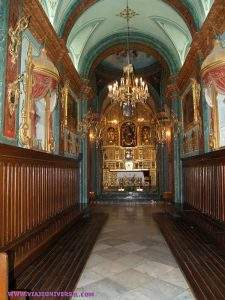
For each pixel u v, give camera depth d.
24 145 5.24
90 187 14.76
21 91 5.36
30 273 4.17
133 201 15.67
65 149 9.11
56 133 8.12
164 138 16.75
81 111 12.23
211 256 5.03
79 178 11.45
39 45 6.68
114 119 22.84
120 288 3.80
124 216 10.47
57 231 6.21
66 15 8.56
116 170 22.05
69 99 10.07
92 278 4.17
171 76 11.91
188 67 9.57
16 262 4.08
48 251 5.37
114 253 5.50
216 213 6.20
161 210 12.06
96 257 5.23
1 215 3.99
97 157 18.30
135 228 8.12
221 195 5.86
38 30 6.44
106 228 8.12
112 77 19.23
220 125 6.41
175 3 8.88
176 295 3.57
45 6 7.63
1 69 4.38
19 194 4.72
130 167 22.06
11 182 4.39
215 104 6.45
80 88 12.05
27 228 5.07
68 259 4.87
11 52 4.67
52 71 5.53
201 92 7.88
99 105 19.39
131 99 9.93
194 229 7.61
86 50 12.09
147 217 10.20
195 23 8.20
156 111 19.05
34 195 5.52
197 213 7.96
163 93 17.28
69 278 3.99
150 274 4.34
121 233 7.43
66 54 8.52
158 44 12.27
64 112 8.66
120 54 17.53
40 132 6.61
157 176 19.22
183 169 10.45
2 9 4.48
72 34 10.20
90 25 10.85
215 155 6.06
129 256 5.30
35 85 5.52
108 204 14.53
